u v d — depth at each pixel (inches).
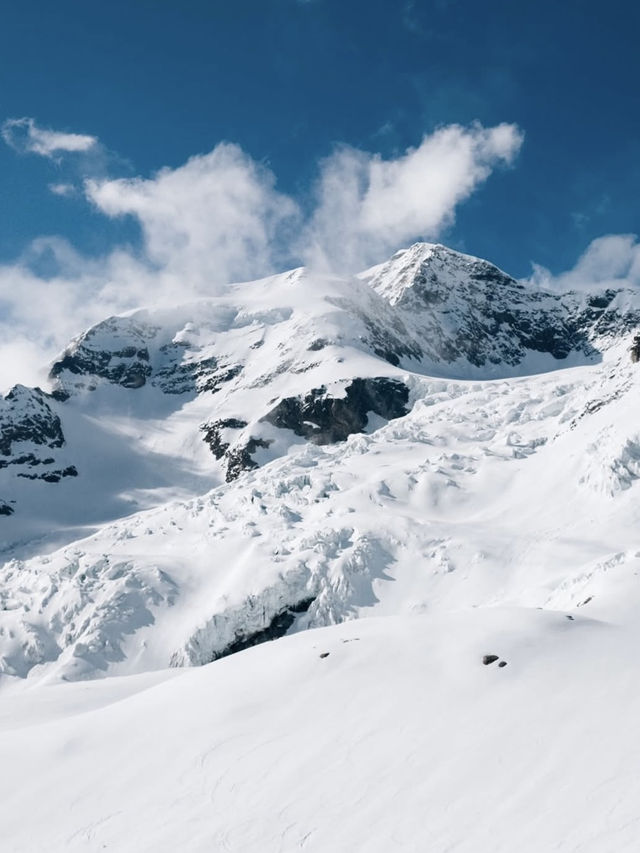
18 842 1015.0
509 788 883.4
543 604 2512.3
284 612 3484.3
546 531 3540.8
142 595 3700.8
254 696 1198.3
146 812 1006.4
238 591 3535.9
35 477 7381.9
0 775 1187.3
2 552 6127.0
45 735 1290.6
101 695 2057.1
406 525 3759.8
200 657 3388.3
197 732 1151.6
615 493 3570.4
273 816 935.7
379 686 1138.0
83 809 1050.7
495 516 3949.3
